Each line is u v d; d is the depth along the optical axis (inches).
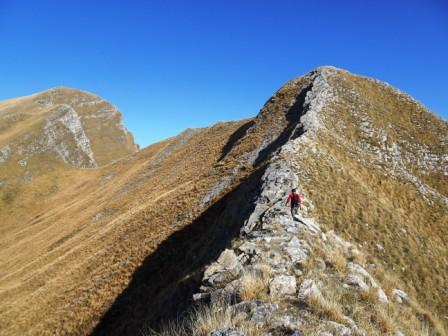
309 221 660.1
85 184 4714.6
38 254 2413.9
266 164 1103.6
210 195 1419.8
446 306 778.8
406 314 464.1
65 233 2610.7
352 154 1402.6
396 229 962.1
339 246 621.3
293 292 389.7
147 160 4047.7
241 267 477.1
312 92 1841.8
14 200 4798.2
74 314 1154.0
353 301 408.5
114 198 2984.7
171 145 3725.4
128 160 4633.4
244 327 292.7
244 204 925.8
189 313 418.6
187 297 562.9
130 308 1018.1
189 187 1694.1
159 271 1116.5
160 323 589.6
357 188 1061.8
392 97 2087.8
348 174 1132.5
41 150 5949.8
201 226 1221.1
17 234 3361.2
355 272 496.4
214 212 1247.5
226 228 904.3
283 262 480.1
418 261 881.5
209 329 290.5
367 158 1446.9
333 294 401.4
